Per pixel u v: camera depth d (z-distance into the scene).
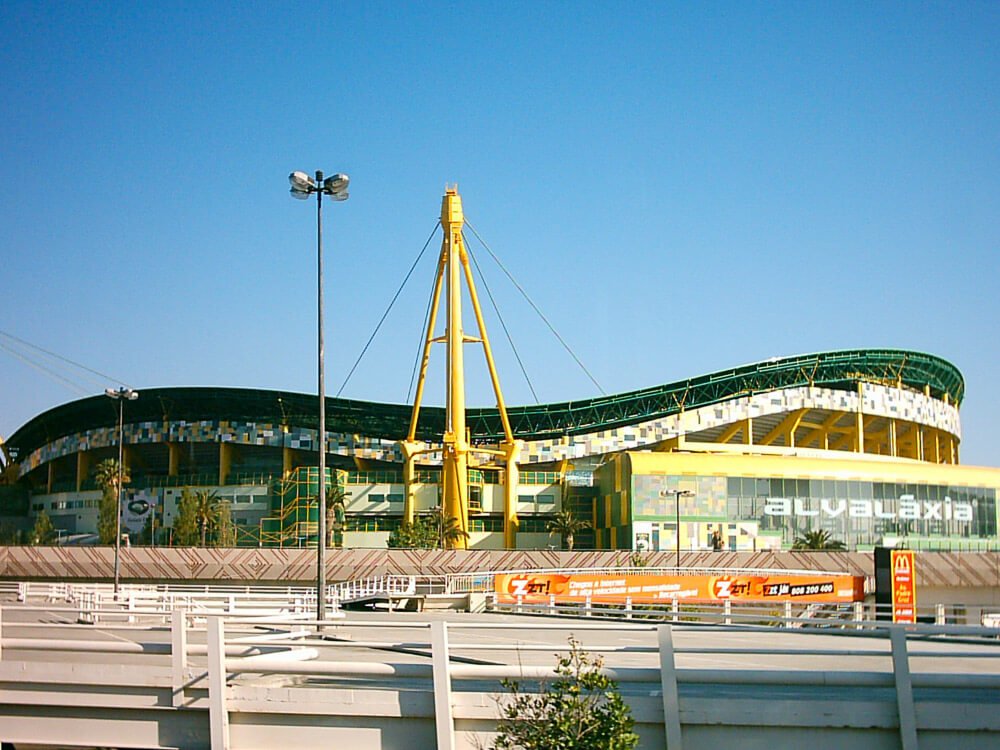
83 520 152.38
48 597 60.41
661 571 91.12
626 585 63.06
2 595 64.81
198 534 131.00
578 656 14.16
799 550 119.00
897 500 136.12
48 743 16.02
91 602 42.91
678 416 146.88
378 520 139.75
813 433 165.25
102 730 15.82
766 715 13.58
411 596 64.00
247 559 98.62
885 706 13.45
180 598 42.50
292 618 17.55
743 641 31.95
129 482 147.12
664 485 128.25
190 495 131.62
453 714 14.07
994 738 13.27
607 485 136.38
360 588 65.81
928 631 14.77
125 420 153.12
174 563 98.50
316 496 134.38
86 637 27.25
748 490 130.25
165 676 15.51
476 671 13.93
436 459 142.38
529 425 148.25
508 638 32.03
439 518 124.88
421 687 15.95
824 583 63.56
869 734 13.49
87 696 15.77
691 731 13.75
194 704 15.27
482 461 143.75
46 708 16.06
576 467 148.12
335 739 14.70
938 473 139.62
